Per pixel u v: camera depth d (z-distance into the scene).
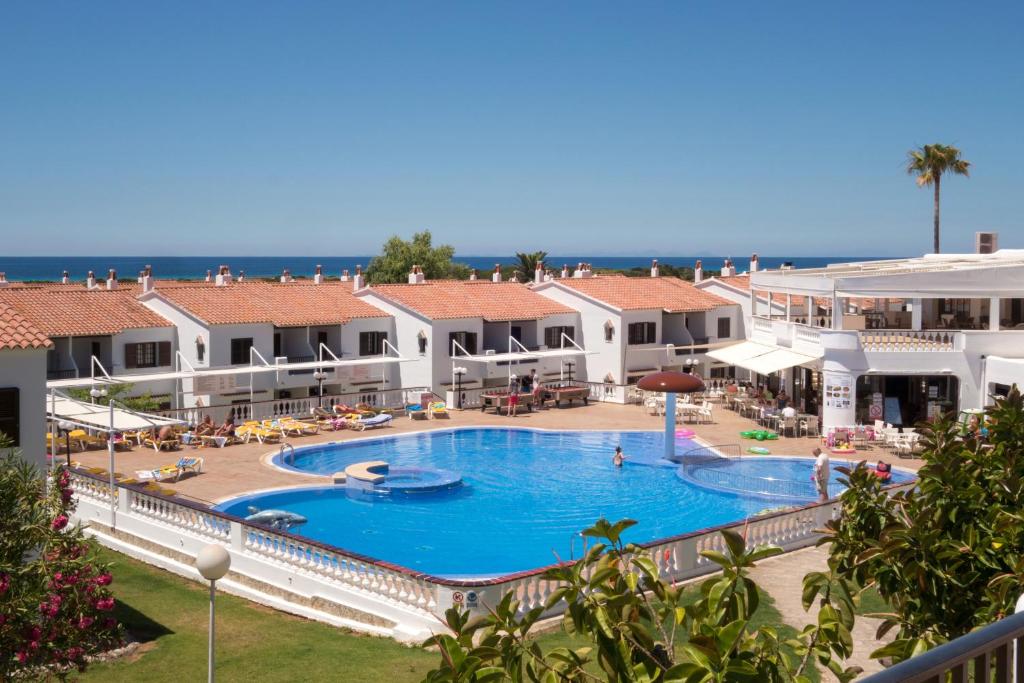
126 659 19.58
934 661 4.40
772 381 60.84
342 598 22.64
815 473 32.91
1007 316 52.72
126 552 29.47
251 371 50.25
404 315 59.31
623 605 7.27
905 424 49.44
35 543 14.84
